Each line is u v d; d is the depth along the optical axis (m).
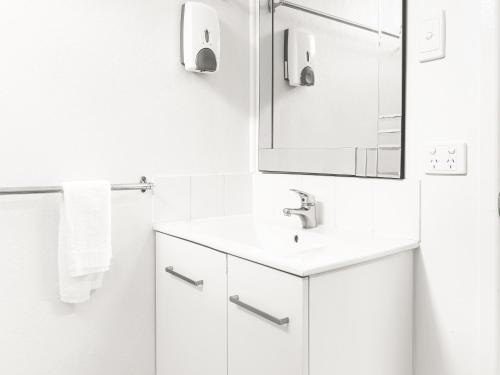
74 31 1.43
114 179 1.53
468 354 1.23
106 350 1.54
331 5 1.56
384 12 1.38
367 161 1.45
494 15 1.15
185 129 1.70
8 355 1.35
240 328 1.22
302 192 1.56
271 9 1.79
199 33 1.63
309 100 1.64
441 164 1.26
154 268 1.64
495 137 1.15
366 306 1.19
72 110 1.43
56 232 1.41
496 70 1.15
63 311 1.44
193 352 1.43
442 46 1.25
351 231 1.49
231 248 1.24
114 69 1.52
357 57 1.47
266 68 1.82
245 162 1.87
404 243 1.30
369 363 1.20
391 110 1.37
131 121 1.56
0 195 1.31
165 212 1.65
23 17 1.34
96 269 1.39
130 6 1.54
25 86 1.35
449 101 1.24
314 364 1.05
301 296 1.02
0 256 1.32
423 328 1.33
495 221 1.16
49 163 1.39
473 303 1.21
